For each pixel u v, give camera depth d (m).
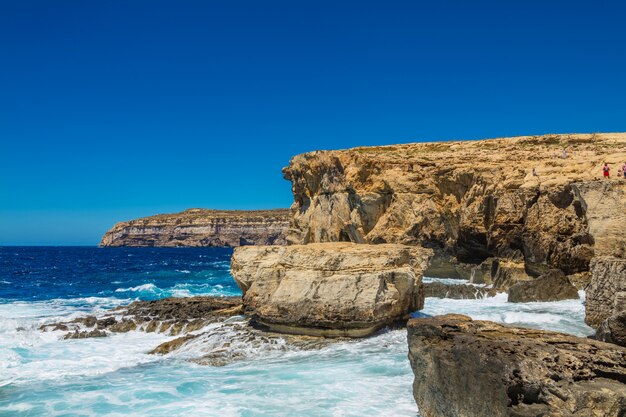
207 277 58.62
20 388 13.35
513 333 9.44
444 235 41.84
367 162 45.84
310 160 52.22
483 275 36.69
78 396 12.59
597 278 18.38
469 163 42.97
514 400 7.80
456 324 9.99
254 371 14.18
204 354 16.41
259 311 18.41
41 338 19.62
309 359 15.16
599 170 33.19
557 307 24.05
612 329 10.12
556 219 32.38
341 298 17.11
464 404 8.68
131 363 15.88
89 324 21.62
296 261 18.81
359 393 12.06
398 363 14.34
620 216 23.20
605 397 7.30
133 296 39.47
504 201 35.88
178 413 11.18
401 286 17.97
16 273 64.88
